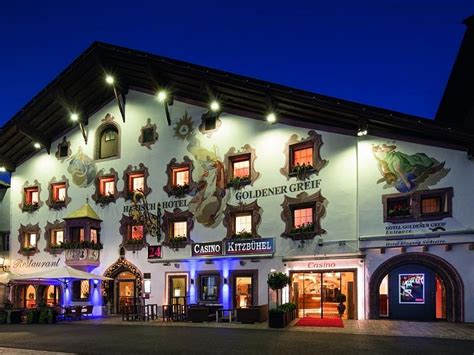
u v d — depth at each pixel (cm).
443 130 1767
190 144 2428
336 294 1970
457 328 1587
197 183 2373
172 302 2323
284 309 1728
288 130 2192
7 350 1333
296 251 2077
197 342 1379
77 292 2622
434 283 1817
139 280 2441
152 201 2481
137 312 2192
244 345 1303
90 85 2605
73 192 2727
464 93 2416
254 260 2161
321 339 1386
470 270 1738
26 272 2781
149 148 2541
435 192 1825
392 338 1385
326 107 1959
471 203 1759
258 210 2198
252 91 2120
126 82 2641
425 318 1819
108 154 2680
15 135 2753
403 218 1867
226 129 2347
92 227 2580
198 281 2286
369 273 1911
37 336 1627
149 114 2573
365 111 1889
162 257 2402
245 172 2294
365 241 1930
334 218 2017
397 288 1880
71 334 1659
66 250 2577
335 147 2066
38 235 2788
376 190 1941
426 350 1174
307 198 2091
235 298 2194
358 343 1301
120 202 2570
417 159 1880
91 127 2736
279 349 1228
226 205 2278
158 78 2369
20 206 2889
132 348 1305
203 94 2353
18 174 2939
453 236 1769
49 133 2831
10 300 2772
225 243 2238
